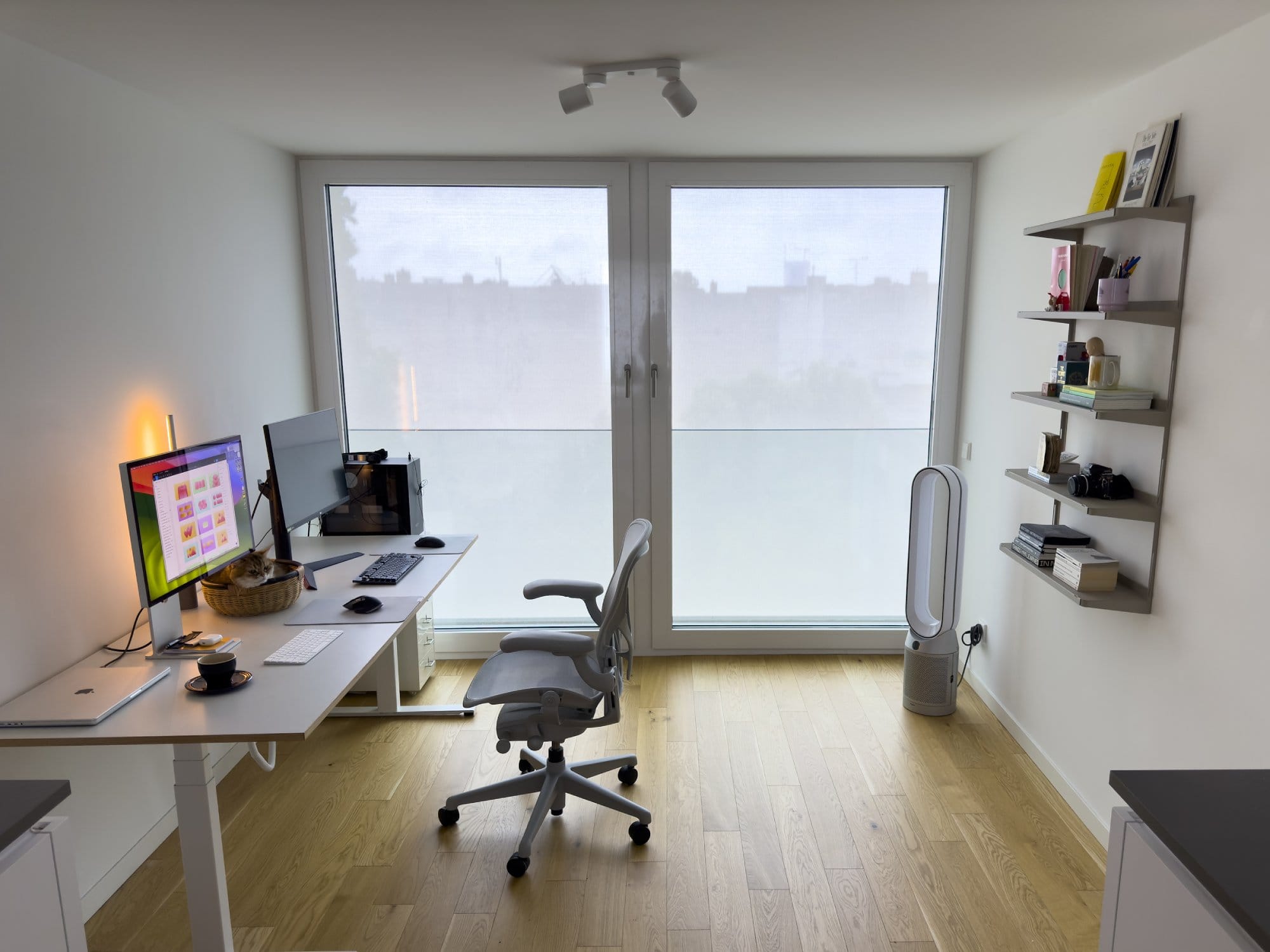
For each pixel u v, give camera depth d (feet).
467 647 13.84
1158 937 4.08
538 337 13.08
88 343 7.93
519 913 7.86
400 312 13.06
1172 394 7.65
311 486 10.33
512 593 13.85
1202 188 7.26
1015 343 11.12
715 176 12.55
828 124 10.44
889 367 13.25
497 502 13.58
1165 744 7.80
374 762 10.67
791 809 9.55
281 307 12.01
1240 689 6.80
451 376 13.21
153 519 7.55
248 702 6.73
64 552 7.60
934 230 12.91
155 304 8.99
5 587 6.91
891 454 13.51
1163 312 7.58
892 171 12.57
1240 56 6.79
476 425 13.34
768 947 7.40
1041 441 9.46
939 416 13.26
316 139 11.25
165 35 6.99
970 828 9.16
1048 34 7.08
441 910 7.91
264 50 7.43
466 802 9.25
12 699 6.91
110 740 6.20
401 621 8.51
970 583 12.79
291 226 12.33
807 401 13.33
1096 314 8.04
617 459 13.32
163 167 9.15
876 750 10.87
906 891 8.13
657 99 9.21
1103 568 8.29
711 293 12.98
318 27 6.84
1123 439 8.52
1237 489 6.82
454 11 6.51
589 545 13.70
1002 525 11.58
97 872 8.03
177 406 9.39
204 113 9.77
